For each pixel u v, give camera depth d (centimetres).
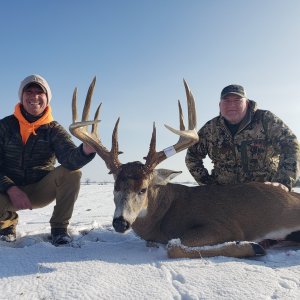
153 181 187
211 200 191
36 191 218
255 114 225
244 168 228
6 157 212
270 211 187
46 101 211
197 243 169
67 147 207
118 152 189
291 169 202
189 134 190
